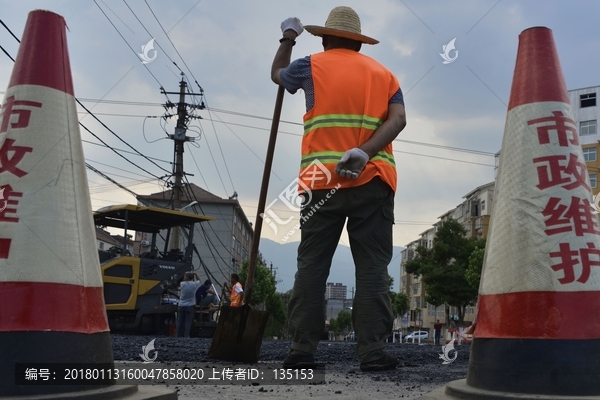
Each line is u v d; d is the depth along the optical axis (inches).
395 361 145.2
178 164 956.6
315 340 139.9
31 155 80.2
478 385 79.2
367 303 138.5
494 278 81.7
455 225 1815.9
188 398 92.9
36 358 72.8
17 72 84.2
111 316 550.0
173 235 706.2
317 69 135.7
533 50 89.0
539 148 83.6
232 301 544.1
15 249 76.0
